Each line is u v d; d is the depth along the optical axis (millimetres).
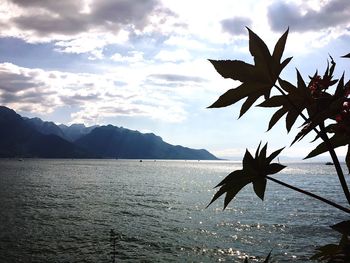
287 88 1449
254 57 1421
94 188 86312
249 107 1471
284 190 85562
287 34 1396
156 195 72938
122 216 47281
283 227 40125
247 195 75375
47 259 27641
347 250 1523
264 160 1475
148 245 32156
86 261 27281
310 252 29750
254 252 30047
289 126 1479
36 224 40969
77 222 42531
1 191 74875
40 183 96625
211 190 84125
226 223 42562
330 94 1477
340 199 64438
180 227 40156
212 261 27578
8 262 26734
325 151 1515
